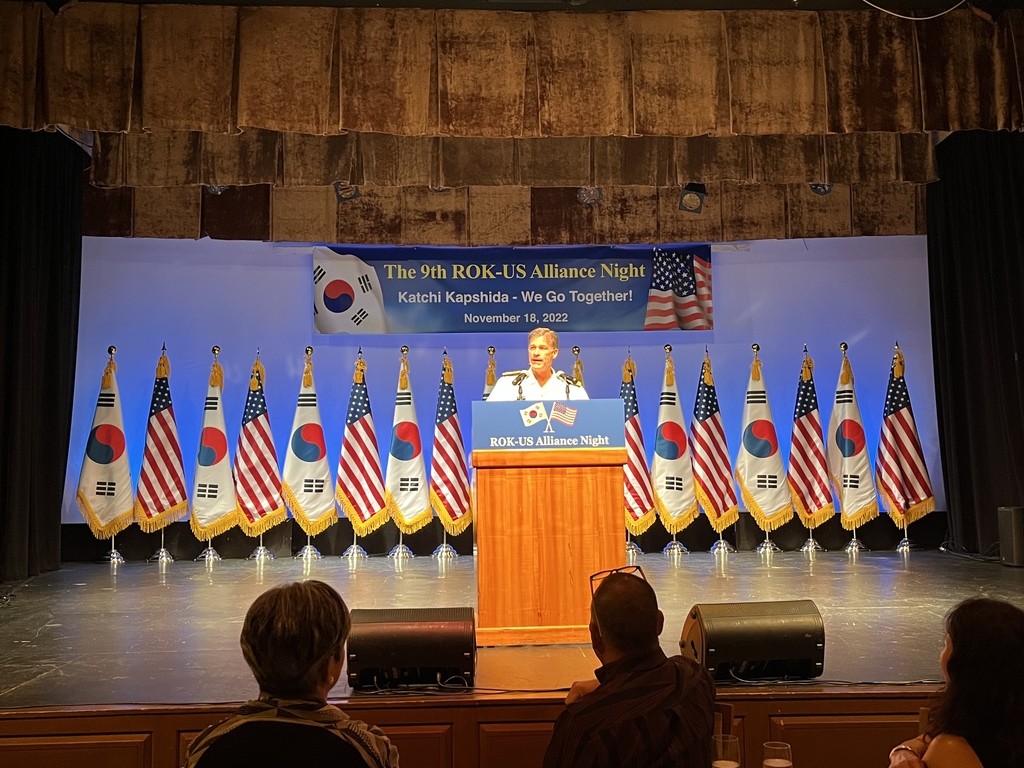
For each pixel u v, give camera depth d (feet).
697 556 26.86
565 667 12.55
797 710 10.91
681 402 28.96
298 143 23.68
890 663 12.57
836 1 19.62
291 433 27.32
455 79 19.17
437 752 10.68
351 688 11.53
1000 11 19.61
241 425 27.53
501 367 28.78
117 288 27.76
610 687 6.46
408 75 19.08
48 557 24.38
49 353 24.26
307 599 5.86
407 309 28.30
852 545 27.40
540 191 27.86
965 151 25.16
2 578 21.91
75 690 11.71
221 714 10.67
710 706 6.48
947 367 26.37
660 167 23.93
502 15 19.38
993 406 24.85
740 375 29.01
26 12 18.52
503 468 14.43
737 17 19.53
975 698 5.99
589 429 14.51
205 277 28.22
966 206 25.34
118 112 18.69
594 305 28.55
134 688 11.80
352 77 18.97
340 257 28.19
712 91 19.40
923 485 27.12
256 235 27.14
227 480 26.66
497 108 19.21
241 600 19.48
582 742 6.21
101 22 18.81
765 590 19.86
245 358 28.25
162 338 27.89
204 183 23.70
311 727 5.59
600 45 19.42
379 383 28.58
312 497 26.78
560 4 19.44
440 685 11.37
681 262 28.60
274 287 28.50
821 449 27.48
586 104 19.30
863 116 19.36
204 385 27.99
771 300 29.17
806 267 29.19
